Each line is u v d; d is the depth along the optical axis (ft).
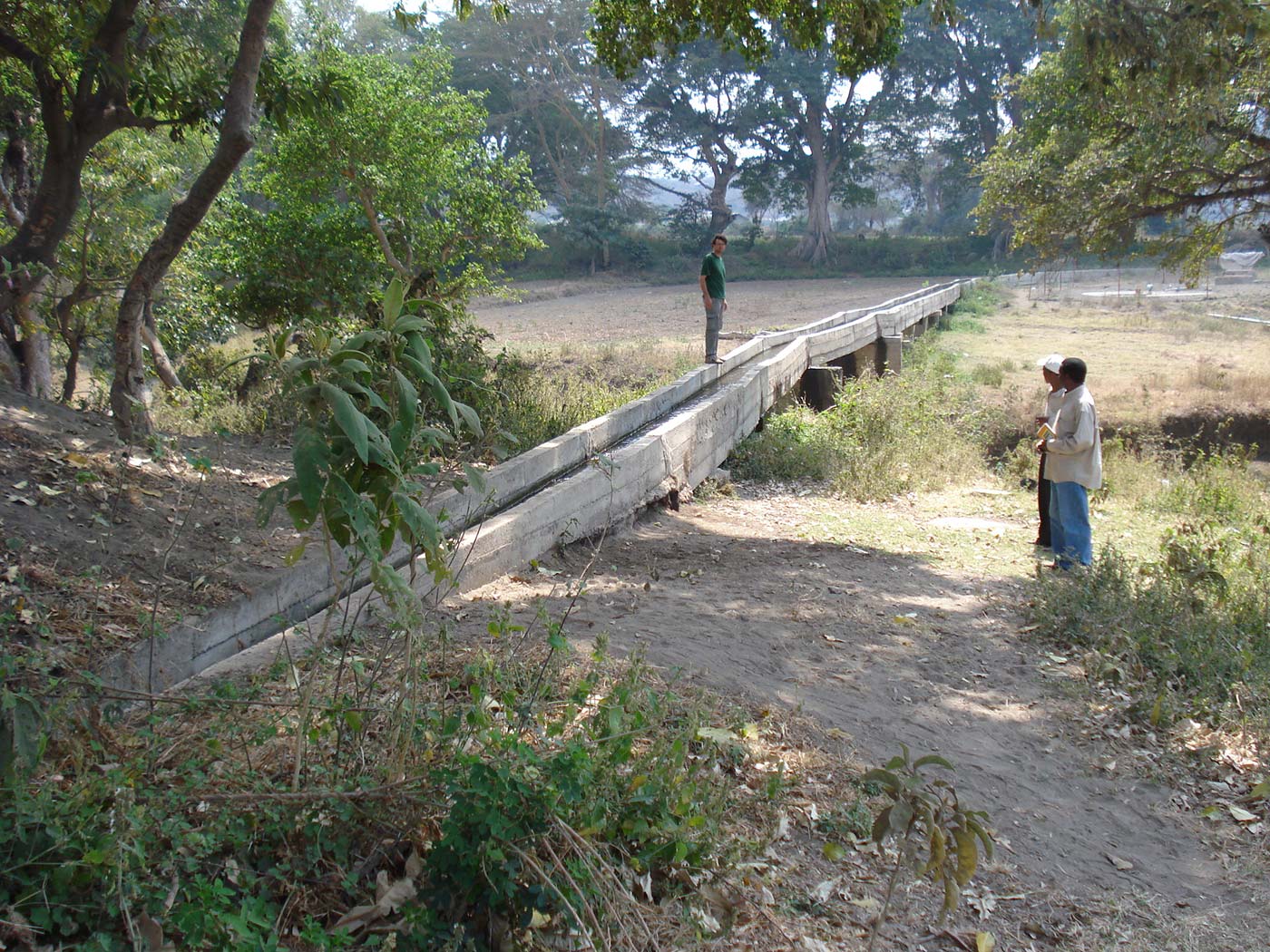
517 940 9.91
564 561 25.03
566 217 206.80
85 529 18.26
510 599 20.61
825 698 18.19
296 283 49.49
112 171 50.88
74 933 8.79
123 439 23.71
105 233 49.11
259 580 17.57
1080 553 28.91
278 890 10.04
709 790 13.00
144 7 36.78
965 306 136.77
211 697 12.56
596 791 11.26
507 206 56.44
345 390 10.41
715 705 16.19
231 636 16.28
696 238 226.17
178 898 9.18
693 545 29.22
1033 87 70.59
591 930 10.19
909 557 30.35
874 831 9.75
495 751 11.11
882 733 17.16
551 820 10.19
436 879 9.94
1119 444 51.88
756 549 29.30
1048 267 85.97
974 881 13.42
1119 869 14.40
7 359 39.88
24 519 17.75
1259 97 58.80
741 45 40.63
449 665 15.38
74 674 12.31
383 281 51.78
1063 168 71.20
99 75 30.76
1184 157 65.62
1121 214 69.26
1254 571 27.66
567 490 25.82
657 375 61.57
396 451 10.49
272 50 43.52
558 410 39.88
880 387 55.36
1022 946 12.23
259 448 30.37
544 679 14.85
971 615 24.43
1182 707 19.49
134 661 14.23
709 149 212.23
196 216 26.08
